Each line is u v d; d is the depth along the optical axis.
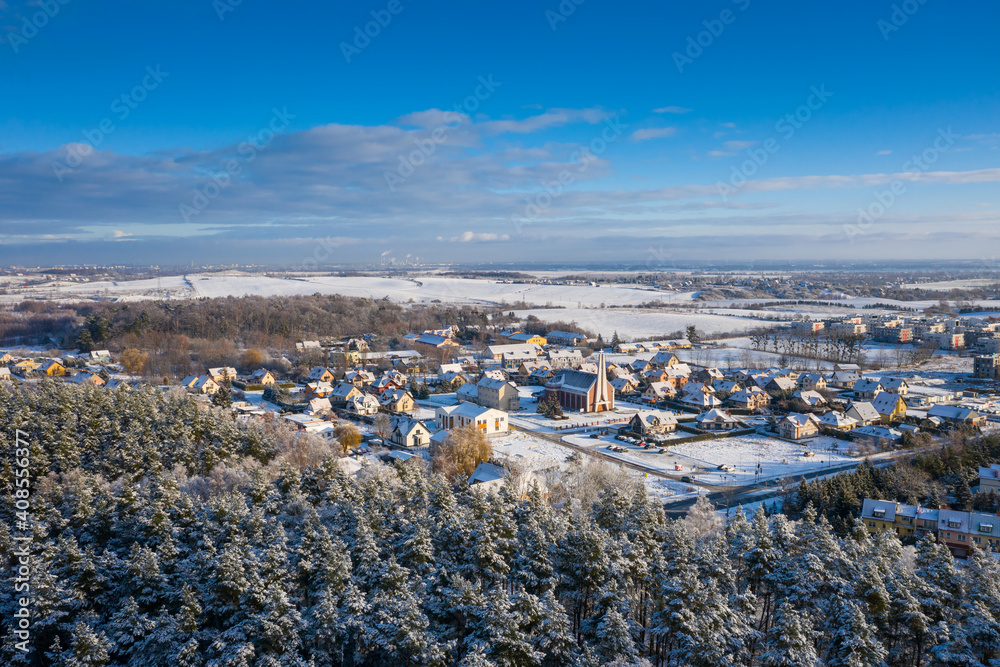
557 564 72.75
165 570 71.25
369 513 81.69
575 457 140.75
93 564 69.50
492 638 57.09
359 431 164.50
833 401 194.50
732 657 56.25
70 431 107.12
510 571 73.06
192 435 117.81
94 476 92.75
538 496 88.56
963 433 146.12
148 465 105.69
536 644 59.81
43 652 64.06
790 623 57.53
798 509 112.50
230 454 114.50
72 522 81.88
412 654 58.62
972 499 109.25
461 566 72.88
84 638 57.56
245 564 66.38
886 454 151.00
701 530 90.56
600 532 74.25
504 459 130.38
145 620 61.84
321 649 60.91
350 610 63.56
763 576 72.62
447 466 122.31
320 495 98.69
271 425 138.75
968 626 60.47
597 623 64.62
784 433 169.12
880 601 64.12
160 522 77.62
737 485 129.38
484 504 83.81
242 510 80.56
